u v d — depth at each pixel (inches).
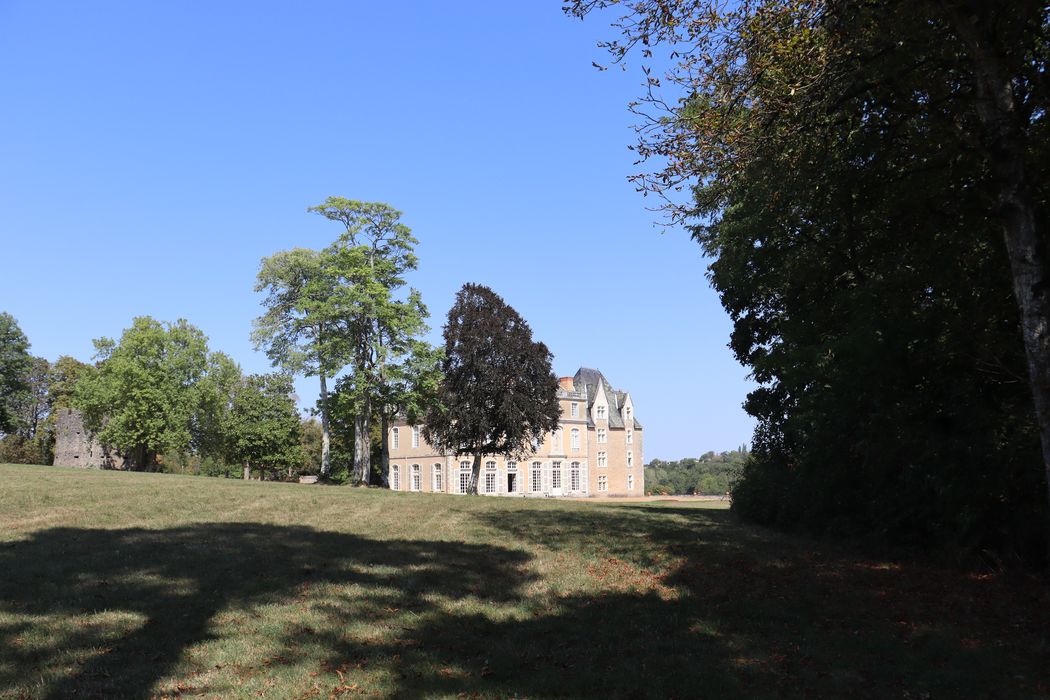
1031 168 382.9
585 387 3503.9
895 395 506.3
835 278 689.0
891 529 550.6
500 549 556.4
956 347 463.2
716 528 735.1
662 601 393.7
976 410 459.5
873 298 538.0
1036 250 320.5
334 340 1796.3
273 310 2018.9
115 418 2301.9
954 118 416.5
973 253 471.8
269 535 577.6
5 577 386.6
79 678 247.8
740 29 380.2
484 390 1855.3
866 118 450.6
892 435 517.3
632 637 326.3
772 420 868.6
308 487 1251.8
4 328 2694.4
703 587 430.3
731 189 454.6
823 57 370.6
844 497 624.1
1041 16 386.3
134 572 411.2
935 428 488.1
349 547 534.6
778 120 401.1
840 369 544.1
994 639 329.7
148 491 891.4
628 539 623.8
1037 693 266.1
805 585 437.1
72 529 567.8
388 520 731.4
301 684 251.0
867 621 359.9
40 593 356.5
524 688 255.4
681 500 2704.2
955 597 404.2
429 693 246.5
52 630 297.7
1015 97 390.0
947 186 447.5
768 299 898.7
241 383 2672.2
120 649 280.5
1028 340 317.1
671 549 564.4
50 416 3026.6
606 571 475.8
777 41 370.0
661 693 255.6
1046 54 400.5
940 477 474.6
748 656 301.6
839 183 506.6
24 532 546.0
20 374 2738.7
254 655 280.8
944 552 500.1
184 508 744.3
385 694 244.4
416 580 426.0
